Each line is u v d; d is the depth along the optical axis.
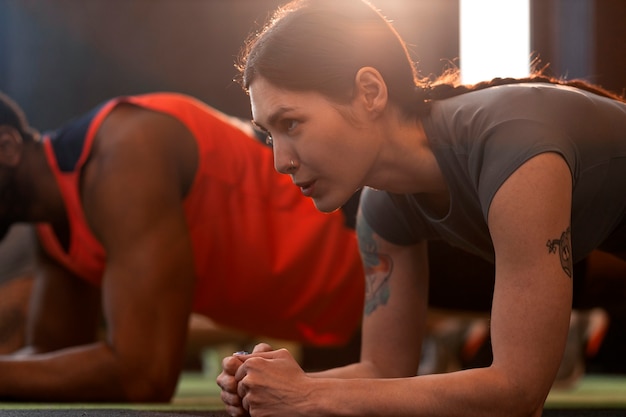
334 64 1.40
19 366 2.21
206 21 7.46
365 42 1.43
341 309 2.82
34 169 2.45
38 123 7.27
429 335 5.09
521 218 1.32
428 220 1.66
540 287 1.32
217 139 2.57
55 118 7.29
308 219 2.71
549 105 1.41
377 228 1.79
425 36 6.73
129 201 2.27
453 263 2.96
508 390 1.31
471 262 2.96
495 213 1.35
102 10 7.34
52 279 2.81
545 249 1.32
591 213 1.50
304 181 1.43
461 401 1.31
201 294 2.65
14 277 3.91
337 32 1.41
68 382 2.20
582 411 2.17
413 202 1.66
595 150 1.44
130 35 7.40
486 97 1.45
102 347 2.22
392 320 1.81
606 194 1.49
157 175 2.32
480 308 3.08
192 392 3.83
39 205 2.47
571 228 1.49
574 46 5.73
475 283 3.00
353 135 1.42
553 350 1.32
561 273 1.32
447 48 6.72
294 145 1.41
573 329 4.57
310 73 1.39
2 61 7.19
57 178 2.43
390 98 1.47
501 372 1.31
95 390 2.21
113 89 7.40
